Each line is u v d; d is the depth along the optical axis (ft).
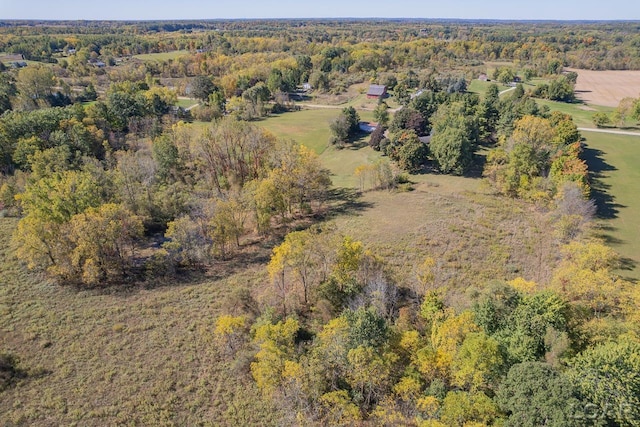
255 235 194.80
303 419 91.15
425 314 123.24
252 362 109.91
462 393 88.69
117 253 165.89
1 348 120.47
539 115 309.42
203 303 142.92
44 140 253.65
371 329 104.78
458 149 256.52
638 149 296.51
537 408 78.89
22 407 102.78
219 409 103.04
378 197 233.55
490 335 108.37
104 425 98.37
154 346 122.93
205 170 250.57
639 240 182.29
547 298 111.34
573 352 100.01
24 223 151.84
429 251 169.78
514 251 169.99
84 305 140.77
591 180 245.65
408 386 92.79
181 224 165.17
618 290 122.01
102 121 301.22
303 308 136.87
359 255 140.56
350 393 98.73
